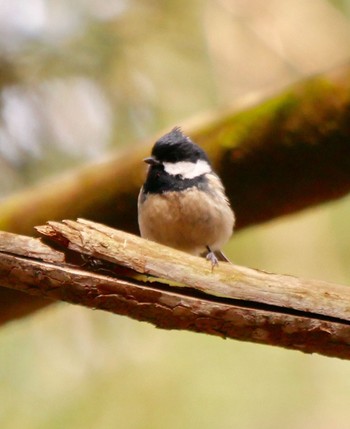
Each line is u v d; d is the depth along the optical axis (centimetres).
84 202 743
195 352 824
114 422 795
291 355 827
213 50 923
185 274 462
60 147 866
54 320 835
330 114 703
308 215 911
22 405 795
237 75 959
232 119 730
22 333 823
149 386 809
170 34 888
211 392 800
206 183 670
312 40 1010
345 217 905
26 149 858
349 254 902
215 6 945
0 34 852
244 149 721
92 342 836
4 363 805
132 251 463
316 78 716
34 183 855
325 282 466
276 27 1002
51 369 820
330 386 818
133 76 875
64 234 459
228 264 467
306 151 713
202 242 682
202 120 748
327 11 1023
